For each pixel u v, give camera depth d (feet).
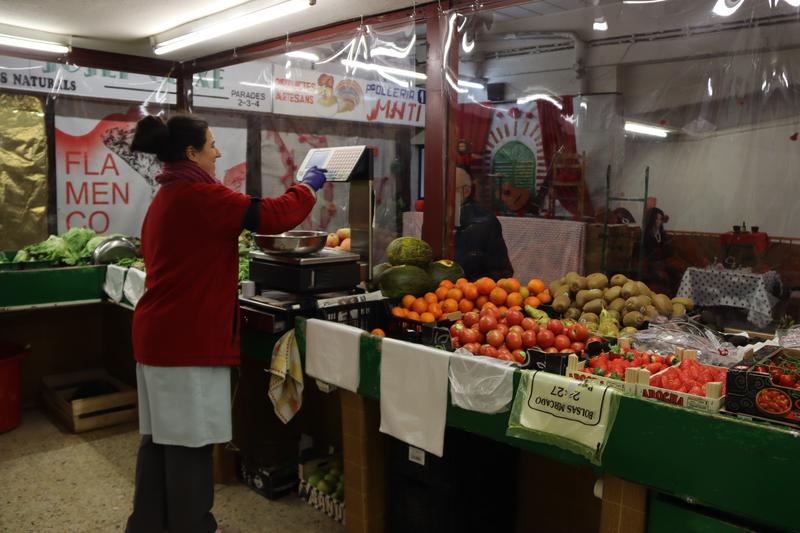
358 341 8.19
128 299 13.08
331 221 16.34
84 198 16.06
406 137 14.11
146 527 8.70
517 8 10.79
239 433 11.28
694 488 5.48
